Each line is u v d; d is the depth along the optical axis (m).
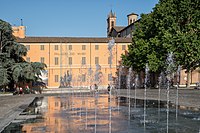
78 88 71.12
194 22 43.50
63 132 15.02
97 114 22.58
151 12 55.59
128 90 57.88
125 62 63.06
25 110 26.08
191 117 20.38
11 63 55.69
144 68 55.47
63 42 79.12
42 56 78.38
